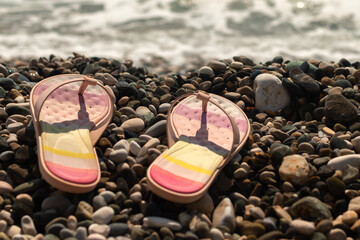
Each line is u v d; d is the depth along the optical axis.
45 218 0.65
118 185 0.70
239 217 0.67
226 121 0.78
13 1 1.99
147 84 0.95
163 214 0.67
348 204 0.68
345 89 0.88
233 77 0.91
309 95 0.88
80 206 0.66
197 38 1.61
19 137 0.74
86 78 0.76
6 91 0.88
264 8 1.91
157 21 1.77
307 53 1.49
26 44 1.51
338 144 0.77
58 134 0.71
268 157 0.74
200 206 0.67
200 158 0.70
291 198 0.68
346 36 1.64
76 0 2.02
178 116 0.78
